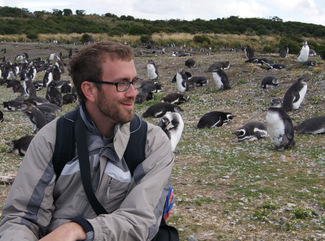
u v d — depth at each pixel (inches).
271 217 214.7
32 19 3257.9
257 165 335.6
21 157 374.3
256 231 196.5
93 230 67.6
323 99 577.3
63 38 2659.9
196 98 714.8
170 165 82.7
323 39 3319.4
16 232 70.7
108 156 79.0
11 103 703.1
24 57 1897.1
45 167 78.2
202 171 320.2
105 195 80.0
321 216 214.4
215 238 187.8
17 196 75.7
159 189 78.5
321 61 875.4
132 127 81.7
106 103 75.3
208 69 880.3
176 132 347.3
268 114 382.0
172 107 593.0
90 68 74.8
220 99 677.9
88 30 3036.4
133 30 2667.3
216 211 225.1
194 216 216.8
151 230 74.2
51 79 1079.6
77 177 79.1
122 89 75.0
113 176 79.4
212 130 498.3
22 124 589.0
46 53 2043.6
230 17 3949.3
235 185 278.5
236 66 905.5
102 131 80.7
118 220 71.1
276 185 277.4
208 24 3440.0
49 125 81.6
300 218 214.2
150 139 82.7
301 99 550.3
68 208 80.0
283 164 337.4
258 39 2573.8
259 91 684.7
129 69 75.5
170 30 2896.2
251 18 3882.9
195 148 408.8
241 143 427.5
